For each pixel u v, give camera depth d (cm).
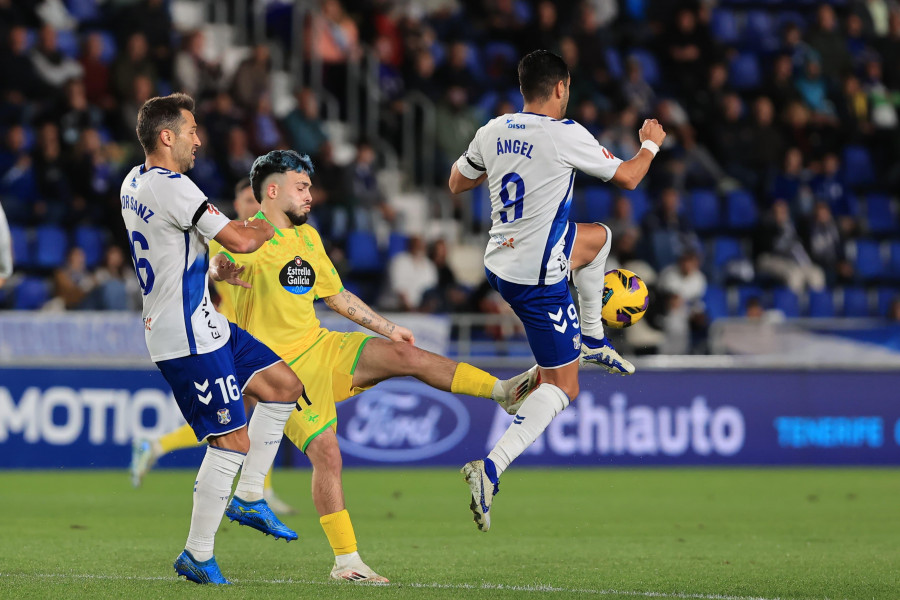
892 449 4944
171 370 1819
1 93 5578
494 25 6675
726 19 7388
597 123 6231
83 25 6306
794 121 6662
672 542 2603
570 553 2391
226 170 5466
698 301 5253
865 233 6312
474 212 6081
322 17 6525
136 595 1711
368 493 3712
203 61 5828
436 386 2152
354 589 1805
